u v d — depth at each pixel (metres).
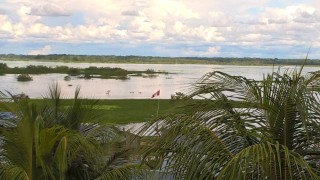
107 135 9.30
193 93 5.63
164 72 162.50
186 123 5.23
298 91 5.02
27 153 8.41
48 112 9.51
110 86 89.50
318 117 5.06
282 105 5.32
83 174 8.95
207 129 5.21
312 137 5.30
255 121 5.45
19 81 99.44
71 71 141.00
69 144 8.48
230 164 4.53
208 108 5.47
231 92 5.59
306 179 4.94
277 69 5.45
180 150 5.17
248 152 4.51
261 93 5.43
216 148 5.06
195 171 4.98
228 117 5.38
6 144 8.53
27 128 8.29
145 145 5.45
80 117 9.63
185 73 154.50
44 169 8.16
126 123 31.25
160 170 5.42
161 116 5.43
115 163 9.10
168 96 62.03
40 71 144.00
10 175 8.01
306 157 5.32
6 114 9.12
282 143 5.37
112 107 44.19
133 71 168.50
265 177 4.75
